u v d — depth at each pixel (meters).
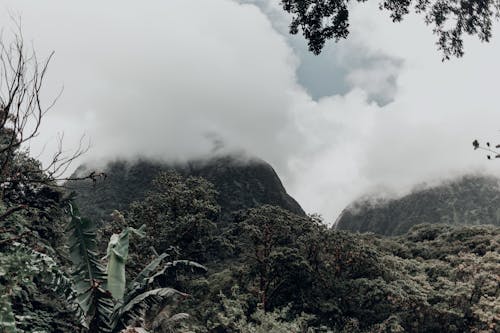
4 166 5.09
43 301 11.67
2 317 5.39
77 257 10.44
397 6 6.07
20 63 4.95
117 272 11.60
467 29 5.95
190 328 22.77
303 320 23.77
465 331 28.67
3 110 4.86
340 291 28.86
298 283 29.03
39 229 12.73
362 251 30.66
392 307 27.97
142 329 11.03
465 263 32.19
